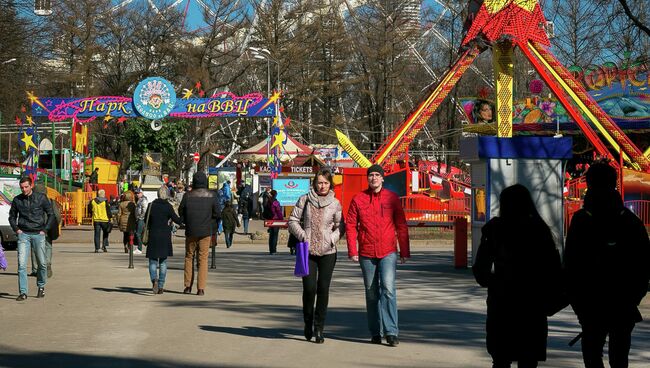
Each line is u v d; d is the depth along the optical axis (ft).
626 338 25.76
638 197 94.43
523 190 23.61
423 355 32.63
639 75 132.16
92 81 221.87
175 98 141.28
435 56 222.89
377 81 216.13
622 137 104.68
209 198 52.47
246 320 41.63
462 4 102.78
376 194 35.01
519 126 144.25
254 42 234.58
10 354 32.48
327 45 228.63
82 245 109.19
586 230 25.61
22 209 49.80
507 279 23.29
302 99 227.20
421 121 107.96
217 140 251.39
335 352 33.17
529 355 23.30
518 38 85.40
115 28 223.51
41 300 49.47
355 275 66.18
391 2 209.56
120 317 42.52
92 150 177.78
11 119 182.19
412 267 72.90
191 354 32.55
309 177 135.33
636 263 25.43
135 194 95.71
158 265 55.16
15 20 130.72
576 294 25.70
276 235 93.30
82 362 30.96
